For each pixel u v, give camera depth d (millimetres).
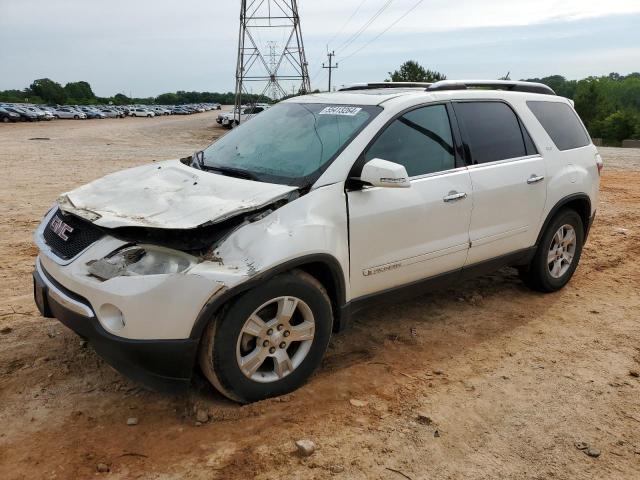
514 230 4844
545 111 5320
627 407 3596
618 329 4770
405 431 3244
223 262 3090
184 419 3289
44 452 2961
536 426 3357
